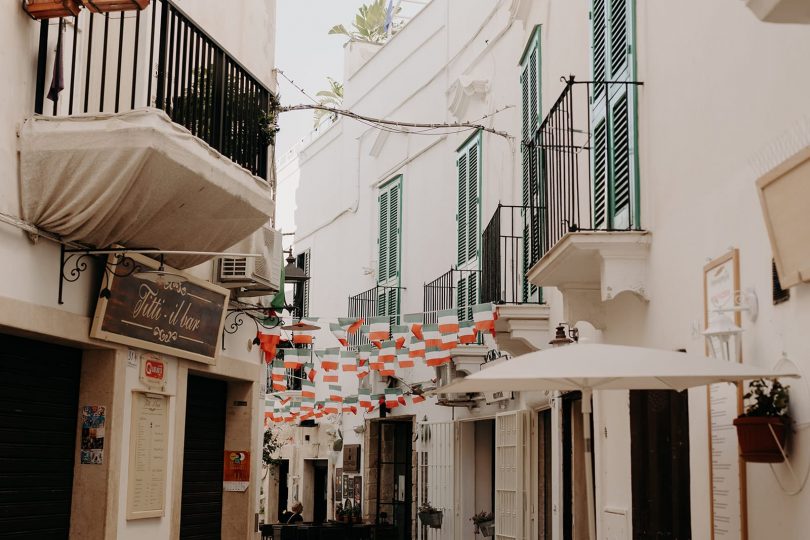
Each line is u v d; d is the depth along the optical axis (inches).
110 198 271.7
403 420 816.3
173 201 297.7
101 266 307.6
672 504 293.4
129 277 313.7
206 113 338.3
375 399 737.6
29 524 293.3
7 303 259.8
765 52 230.8
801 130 211.5
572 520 427.2
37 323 273.6
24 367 292.2
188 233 323.9
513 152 555.8
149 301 329.7
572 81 336.2
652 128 309.4
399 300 761.0
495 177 596.1
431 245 716.0
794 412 211.9
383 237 808.9
